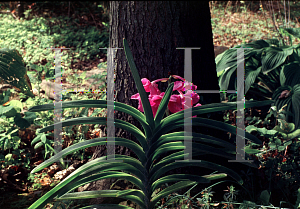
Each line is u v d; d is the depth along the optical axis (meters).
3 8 8.77
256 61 3.96
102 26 7.98
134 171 1.56
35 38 6.45
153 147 1.53
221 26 7.63
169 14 2.23
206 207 1.84
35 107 1.36
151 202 1.63
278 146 2.16
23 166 2.67
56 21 7.76
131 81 2.32
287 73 3.46
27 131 3.06
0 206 2.17
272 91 3.95
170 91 1.43
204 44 2.40
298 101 3.06
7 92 2.82
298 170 2.30
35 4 8.59
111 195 1.54
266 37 6.62
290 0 8.66
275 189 2.28
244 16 8.78
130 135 2.27
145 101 1.43
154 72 2.26
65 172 2.57
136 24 2.28
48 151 2.65
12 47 5.62
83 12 8.66
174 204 1.97
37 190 2.41
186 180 1.62
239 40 6.68
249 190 2.26
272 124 3.15
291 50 3.49
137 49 2.29
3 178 2.48
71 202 1.96
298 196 1.89
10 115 2.50
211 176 1.67
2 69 2.41
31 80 3.94
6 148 2.59
